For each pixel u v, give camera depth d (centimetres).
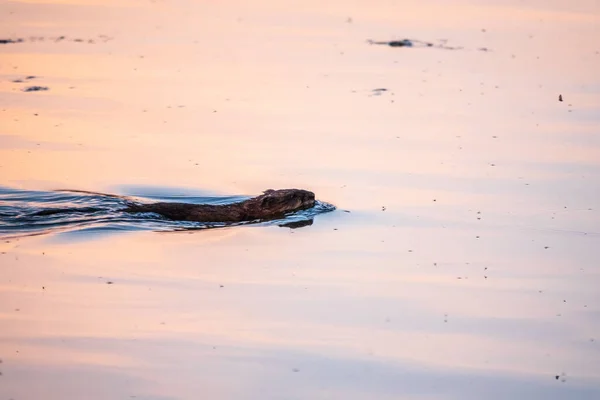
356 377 4788
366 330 5297
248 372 4800
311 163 8250
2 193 7325
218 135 8956
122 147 8531
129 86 10469
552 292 5856
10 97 9906
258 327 5291
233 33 13162
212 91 10375
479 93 10544
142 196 7450
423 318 5466
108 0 14975
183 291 5738
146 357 4916
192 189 7588
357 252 6444
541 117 9725
